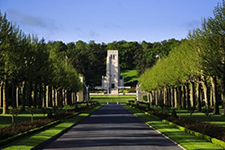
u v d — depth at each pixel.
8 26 53.84
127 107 103.50
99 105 127.50
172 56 86.50
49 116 43.34
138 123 42.50
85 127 36.75
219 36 47.75
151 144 22.58
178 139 24.56
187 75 71.19
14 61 57.84
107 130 33.09
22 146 20.88
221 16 48.56
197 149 19.53
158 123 41.31
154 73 112.56
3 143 21.23
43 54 70.38
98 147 21.08
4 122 42.47
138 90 175.00
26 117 52.00
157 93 120.38
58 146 21.70
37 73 67.94
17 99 84.12
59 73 93.38
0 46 53.22
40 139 24.70
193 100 75.94
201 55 51.19
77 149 20.28
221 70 48.84
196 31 59.88
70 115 55.66
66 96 121.06
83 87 171.88
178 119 39.34
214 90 59.75
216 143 21.58
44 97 89.38
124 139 25.48
